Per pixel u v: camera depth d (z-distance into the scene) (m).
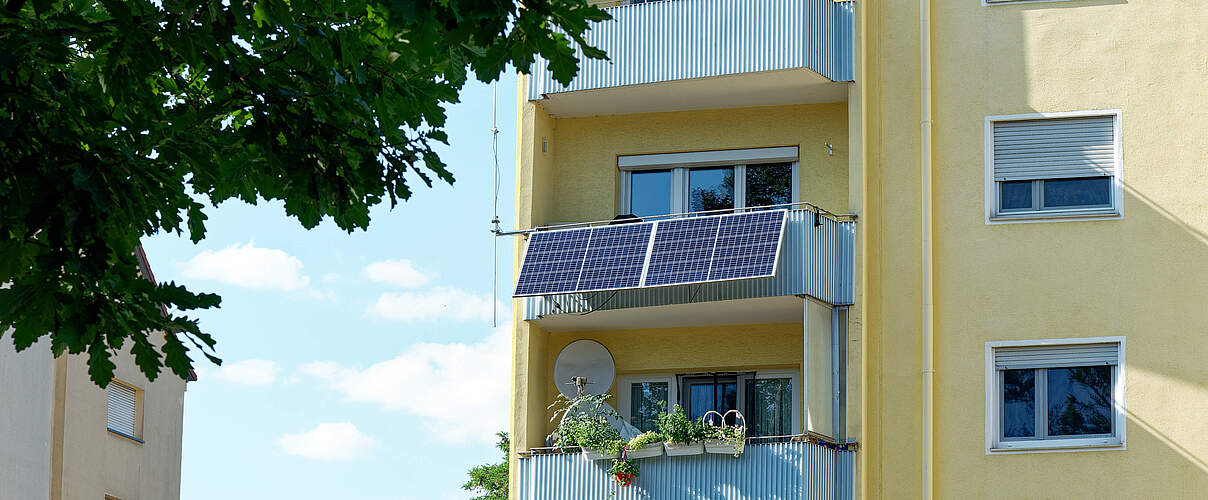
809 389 19.11
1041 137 19.61
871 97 20.08
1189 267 18.95
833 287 19.73
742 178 21.42
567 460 19.89
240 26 7.12
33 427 25.30
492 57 7.31
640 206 21.69
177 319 7.14
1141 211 19.19
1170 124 19.34
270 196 7.81
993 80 19.81
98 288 7.02
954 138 19.77
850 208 19.97
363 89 7.51
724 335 21.12
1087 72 19.61
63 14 7.07
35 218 6.75
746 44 20.28
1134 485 18.55
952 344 19.25
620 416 20.48
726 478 19.22
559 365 21.09
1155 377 18.73
